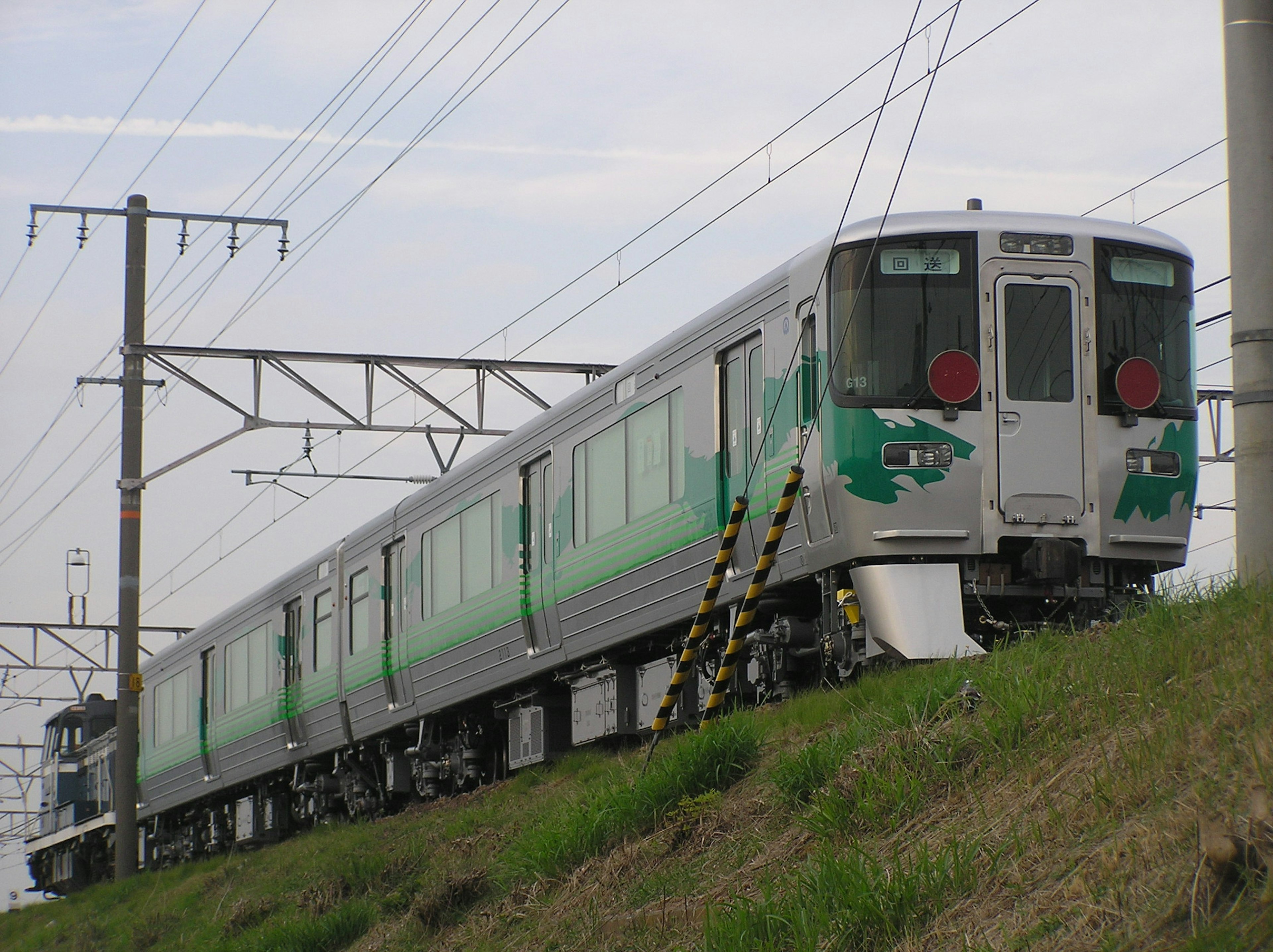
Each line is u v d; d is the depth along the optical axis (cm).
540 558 5762
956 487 3941
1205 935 1677
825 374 4069
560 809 3788
